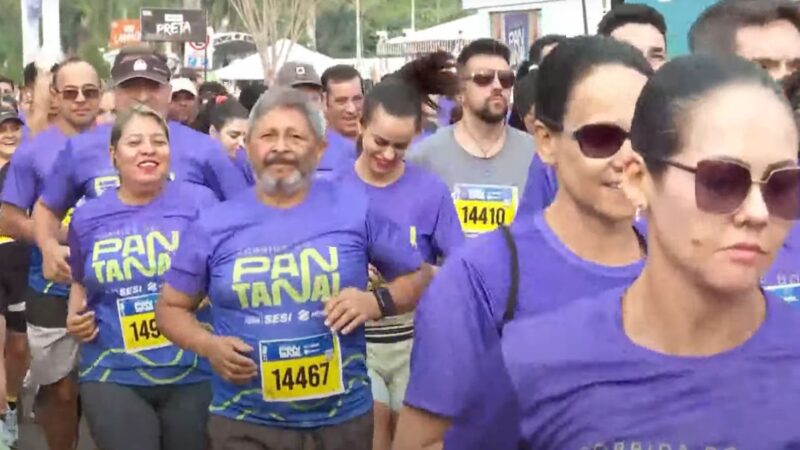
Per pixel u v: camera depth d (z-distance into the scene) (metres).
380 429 5.50
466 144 5.94
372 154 5.34
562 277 2.83
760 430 1.86
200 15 24.73
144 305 5.05
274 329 4.19
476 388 2.16
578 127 2.77
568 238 2.87
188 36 24.70
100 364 5.09
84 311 5.21
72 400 6.79
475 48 5.91
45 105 8.30
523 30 18.98
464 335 2.80
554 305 2.80
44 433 7.00
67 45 62.25
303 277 4.19
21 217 6.96
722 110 1.78
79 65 7.21
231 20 56.94
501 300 2.82
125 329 5.04
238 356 4.14
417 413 2.81
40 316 6.70
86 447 6.98
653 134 1.85
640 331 1.94
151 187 5.14
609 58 2.78
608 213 2.78
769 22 3.65
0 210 7.20
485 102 5.82
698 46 3.82
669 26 7.21
